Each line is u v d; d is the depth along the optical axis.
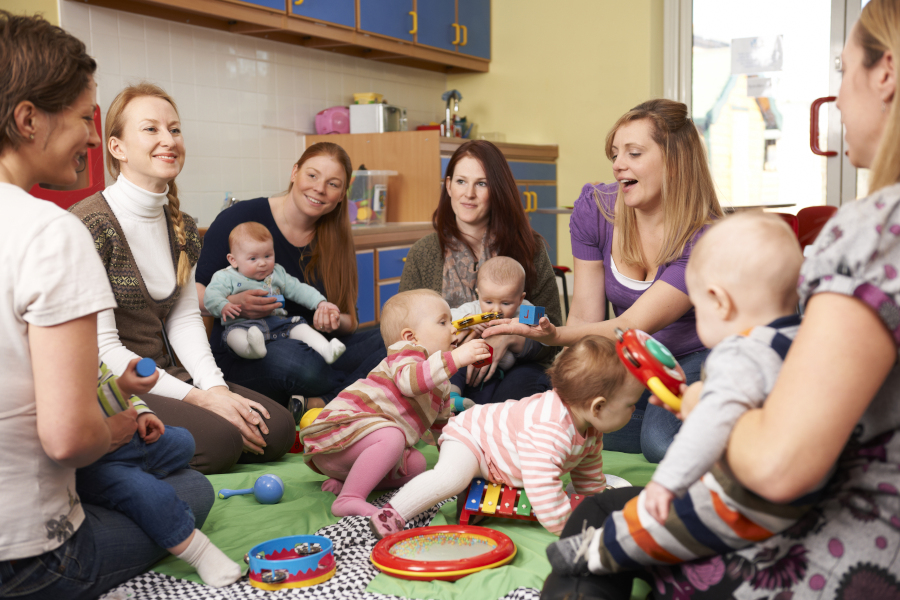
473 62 5.47
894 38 0.76
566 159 5.47
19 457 1.03
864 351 0.70
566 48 5.37
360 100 4.73
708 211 1.89
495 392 2.20
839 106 0.84
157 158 1.75
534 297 2.43
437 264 2.43
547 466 1.41
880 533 0.78
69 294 0.99
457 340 2.06
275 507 1.66
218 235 2.52
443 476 1.48
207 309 2.37
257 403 1.98
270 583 1.24
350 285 2.61
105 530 1.20
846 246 0.73
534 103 5.52
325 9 4.13
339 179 2.44
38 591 1.09
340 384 2.43
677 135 1.86
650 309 1.87
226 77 4.03
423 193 4.54
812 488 0.73
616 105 5.25
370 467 1.58
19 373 1.01
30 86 1.02
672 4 4.93
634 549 0.94
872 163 0.81
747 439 0.75
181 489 1.43
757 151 4.82
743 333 0.85
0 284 0.98
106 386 1.20
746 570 0.86
